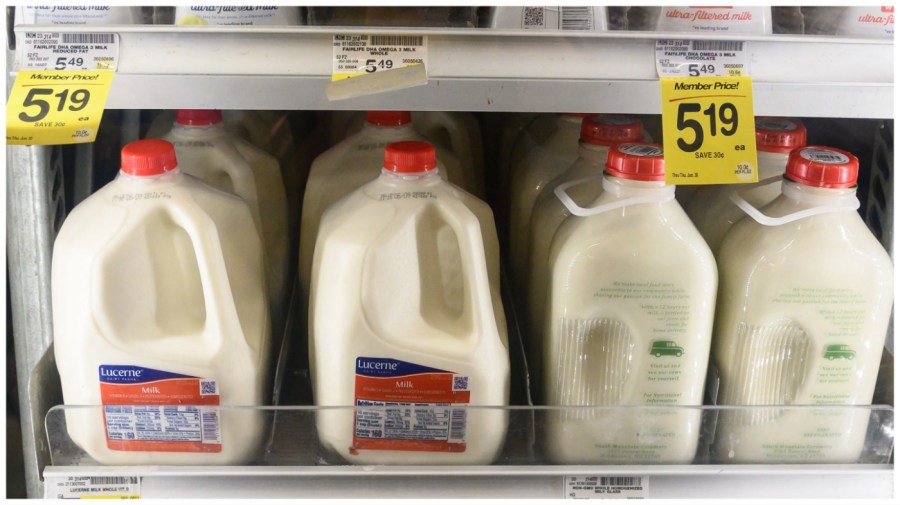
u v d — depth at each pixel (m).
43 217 1.16
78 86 0.91
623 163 0.99
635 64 0.94
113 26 0.92
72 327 1.01
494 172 1.66
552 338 1.06
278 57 0.93
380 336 1.01
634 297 1.01
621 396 1.06
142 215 0.99
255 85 0.93
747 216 1.08
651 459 1.08
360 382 1.03
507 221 1.51
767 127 1.20
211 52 0.93
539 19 0.96
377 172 1.23
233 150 1.25
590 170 1.18
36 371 1.04
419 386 1.03
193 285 1.04
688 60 0.94
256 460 1.09
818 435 1.07
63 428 1.04
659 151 1.01
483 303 1.00
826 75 0.94
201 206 1.02
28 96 0.91
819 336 1.03
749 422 1.07
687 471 1.07
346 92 0.91
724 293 1.07
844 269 1.00
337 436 1.05
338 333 1.01
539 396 1.16
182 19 0.99
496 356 1.03
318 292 1.03
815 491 1.07
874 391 1.15
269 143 1.48
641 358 1.04
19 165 1.13
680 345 1.03
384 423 1.04
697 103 0.93
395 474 1.06
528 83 0.93
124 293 1.00
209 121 1.24
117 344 1.00
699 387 1.07
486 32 0.92
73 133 0.89
